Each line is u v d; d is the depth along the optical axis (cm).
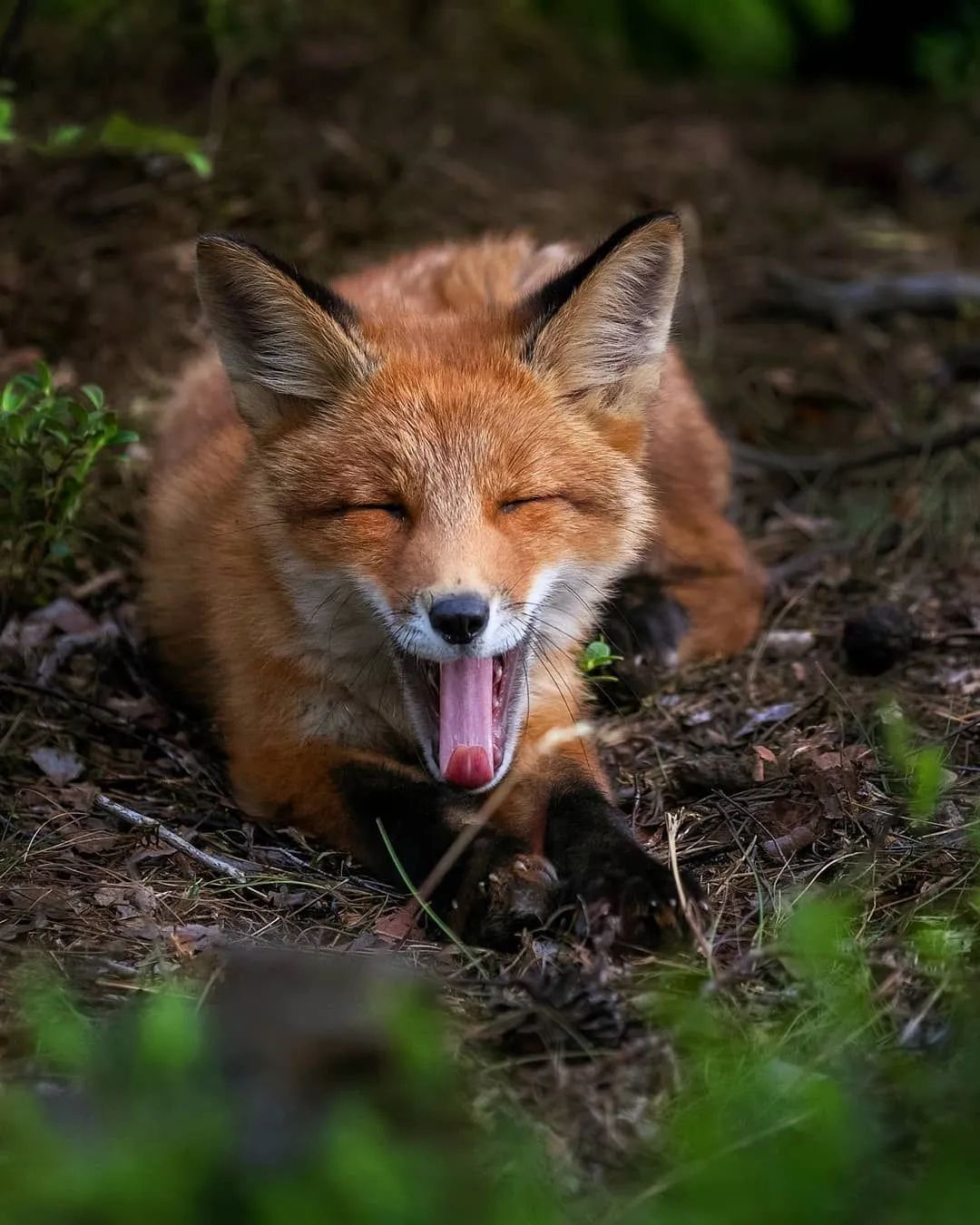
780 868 784
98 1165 498
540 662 882
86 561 1114
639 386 885
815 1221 497
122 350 1324
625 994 658
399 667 822
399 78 1847
